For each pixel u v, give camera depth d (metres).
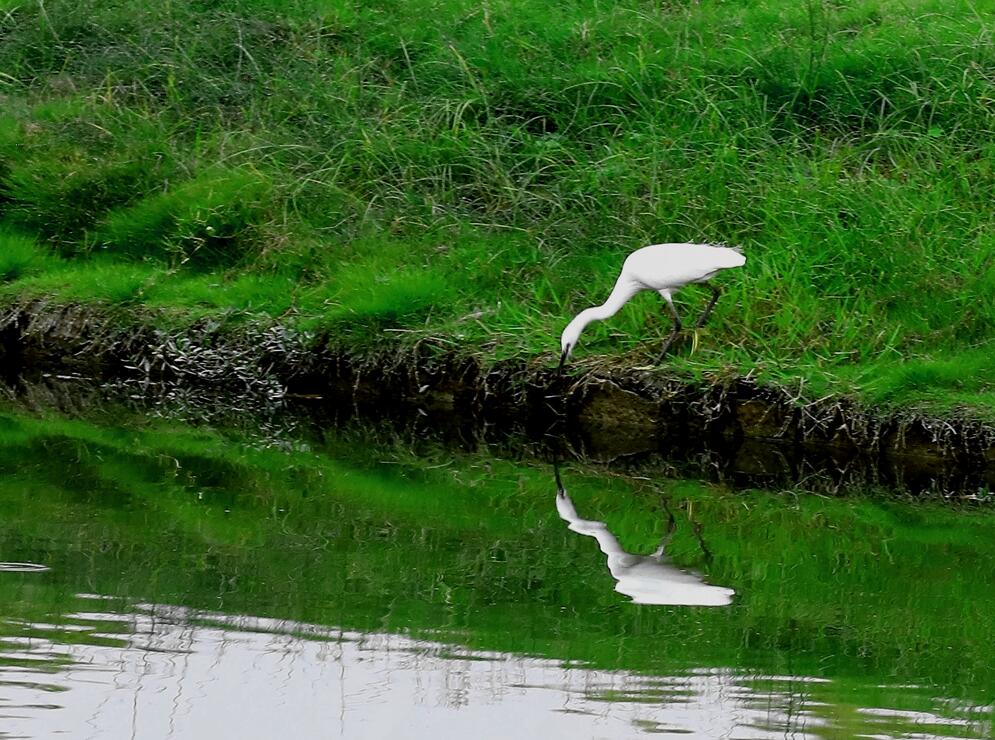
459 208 18.58
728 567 12.31
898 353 16.03
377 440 16.61
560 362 16.05
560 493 14.62
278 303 17.73
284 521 13.21
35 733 8.80
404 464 15.59
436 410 16.73
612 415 16.20
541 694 9.45
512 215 18.33
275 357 17.33
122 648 10.00
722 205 17.75
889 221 17.22
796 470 15.59
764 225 17.53
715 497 14.67
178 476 14.62
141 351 17.81
